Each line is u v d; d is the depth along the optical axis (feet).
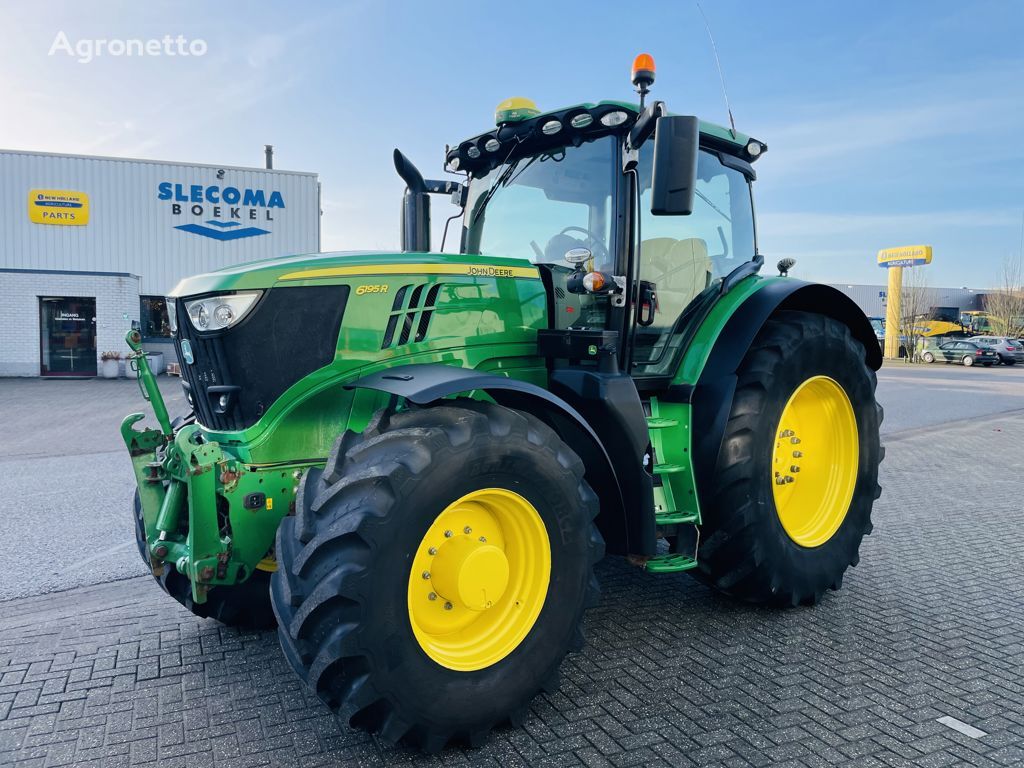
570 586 8.73
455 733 7.92
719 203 13.47
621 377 10.26
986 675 9.93
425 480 7.58
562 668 10.10
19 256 67.46
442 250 13.76
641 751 8.07
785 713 8.89
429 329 10.01
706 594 13.05
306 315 9.27
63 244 67.82
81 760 7.93
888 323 112.37
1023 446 31.42
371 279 9.64
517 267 11.02
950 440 33.19
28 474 24.77
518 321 10.91
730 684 9.64
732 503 11.36
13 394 50.55
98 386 56.29
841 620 11.88
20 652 10.76
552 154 12.06
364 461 7.79
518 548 8.66
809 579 12.14
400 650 7.45
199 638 11.25
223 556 8.82
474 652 8.22
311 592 7.30
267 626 11.60
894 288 111.24
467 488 7.91
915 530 17.57
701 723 8.66
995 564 14.89
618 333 10.98
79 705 9.16
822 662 10.31
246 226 70.38
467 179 13.65
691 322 12.53
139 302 67.97
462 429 8.01
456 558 8.04
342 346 9.43
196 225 69.51
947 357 105.50
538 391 8.81
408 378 8.51
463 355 10.27
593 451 9.91
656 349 12.01
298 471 9.23
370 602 7.23
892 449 30.58
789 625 11.65
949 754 8.04
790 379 12.04
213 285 9.20
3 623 11.96
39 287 62.85
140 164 68.28
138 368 10.02
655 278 12.02
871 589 13.42
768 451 11.60
